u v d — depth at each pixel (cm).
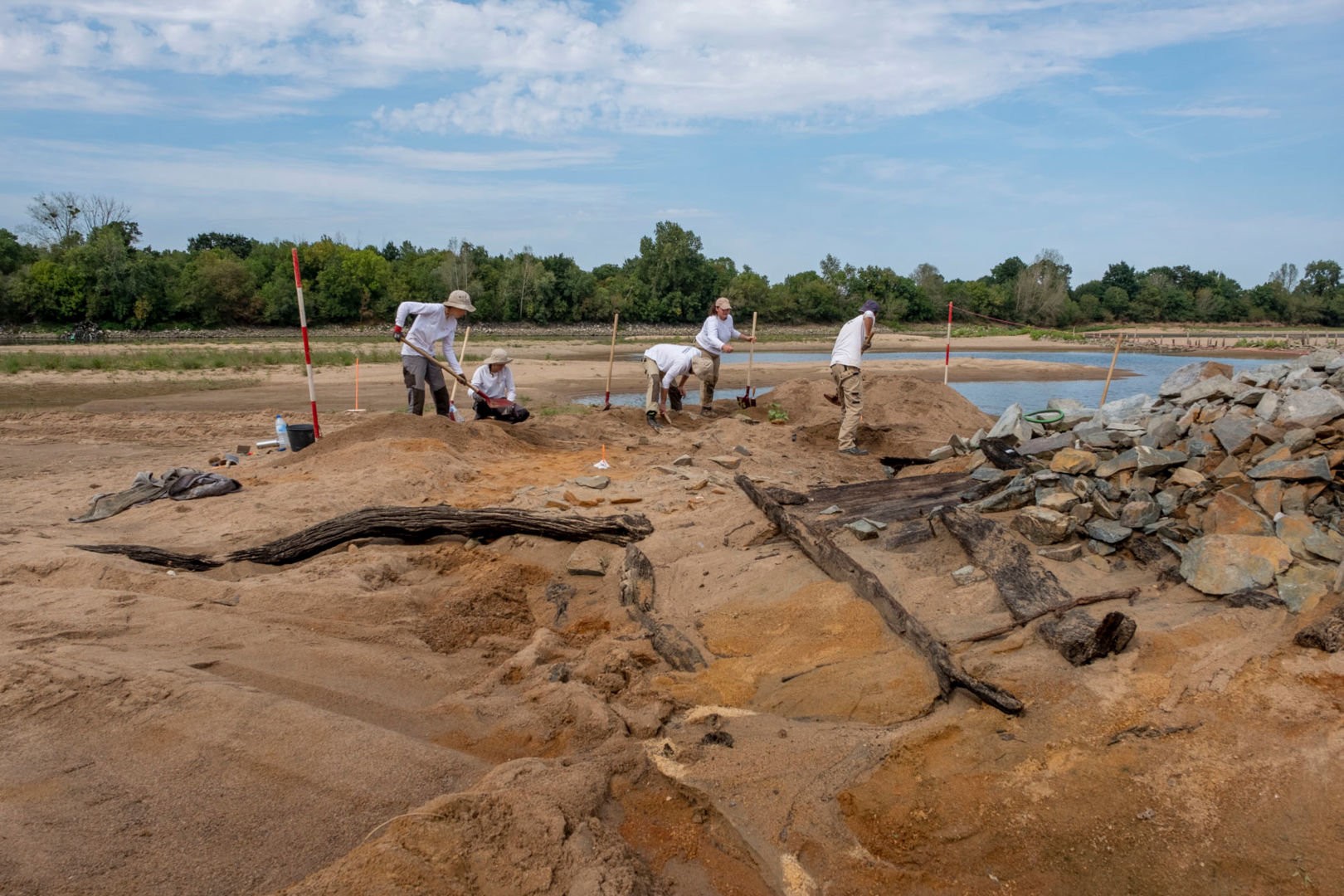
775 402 1319
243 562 541
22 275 5284
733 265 8806
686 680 421
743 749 356
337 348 3262
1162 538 466
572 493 686
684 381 1225
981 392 1992
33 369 2164
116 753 309
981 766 334
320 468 791
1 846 252
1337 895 257
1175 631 381
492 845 270
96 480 812
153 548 538
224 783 297
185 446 1062
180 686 348
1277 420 508
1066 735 338
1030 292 7606
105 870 249
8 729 318
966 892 287
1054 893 284
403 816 270
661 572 539
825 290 7619
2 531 595
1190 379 637
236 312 5781
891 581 484
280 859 264
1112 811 303
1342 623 349
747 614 475
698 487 729
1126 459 521
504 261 7138
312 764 310
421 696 392
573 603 510
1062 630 393
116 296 5275
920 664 401
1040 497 524
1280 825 283
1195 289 9200
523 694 393
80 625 413
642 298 7350
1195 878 277
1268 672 345
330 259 6144
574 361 2889
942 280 8156
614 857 283
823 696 396
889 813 318
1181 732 327
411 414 923
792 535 541
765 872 296
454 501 684
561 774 318
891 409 1188
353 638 438
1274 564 407
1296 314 8288
